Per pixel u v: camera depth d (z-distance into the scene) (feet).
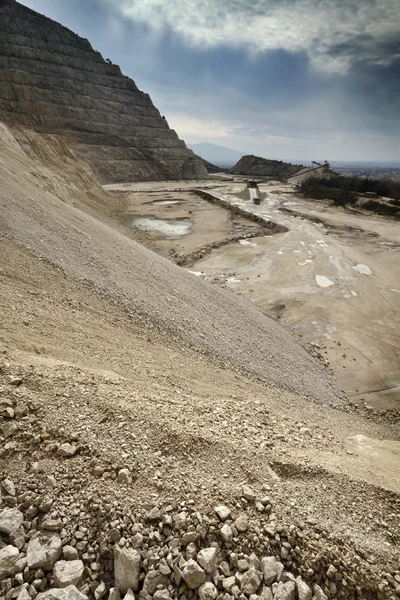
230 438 16.80
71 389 16.87
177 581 9.70
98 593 9.36
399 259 81.92
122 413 16.06
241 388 29.94
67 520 10.77
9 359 18.06
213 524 11.24
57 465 12.50
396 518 14.07
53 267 35.88
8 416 13.93
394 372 41.34
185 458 14.46
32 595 8.93
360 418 33.50
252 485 13.76
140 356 27.94
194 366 30.71
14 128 118.11
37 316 26.40
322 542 11.55
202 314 41.65
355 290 63.98
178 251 84.17
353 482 15.53
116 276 40.55
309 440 20.75
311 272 71.72
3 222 38.11
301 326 51.57
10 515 10.55
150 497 11.91
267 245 89.66
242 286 65.16
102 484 12.05
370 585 10.71
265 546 10.99
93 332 28.45
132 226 107.96
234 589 9.77
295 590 10.05
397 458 21.63
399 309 57.47
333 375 41.04
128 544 10.27
